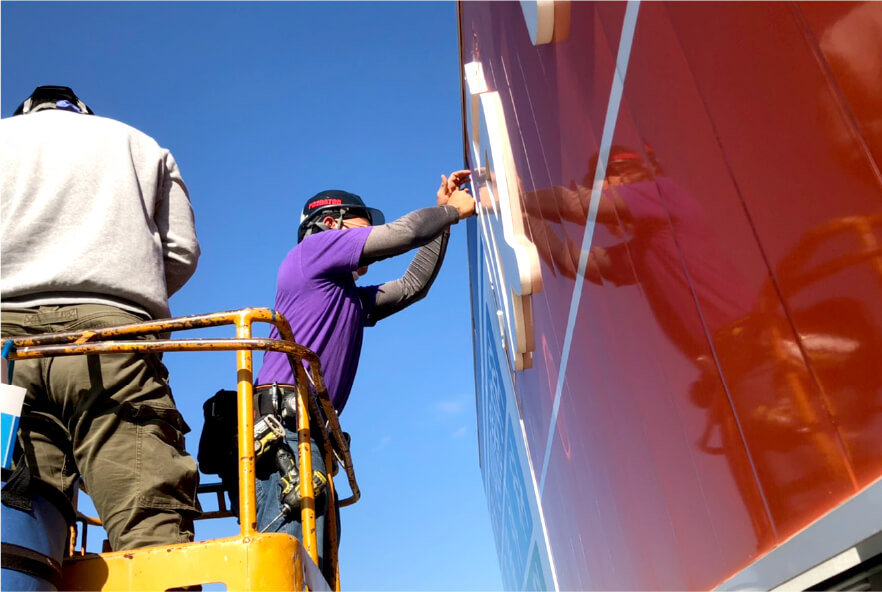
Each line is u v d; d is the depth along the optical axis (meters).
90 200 2.47
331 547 2.92
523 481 7.37
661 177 2.03
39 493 1.84
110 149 2.58
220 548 1.85
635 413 2.64
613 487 3.22
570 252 3.17
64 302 2.32
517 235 4.16
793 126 1.41
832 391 1.42
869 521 1.32
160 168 2.75
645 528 2.80
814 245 1.40
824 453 1.47
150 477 2.18
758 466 1.74
